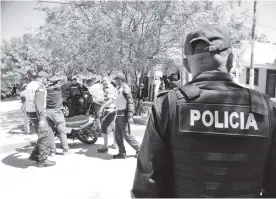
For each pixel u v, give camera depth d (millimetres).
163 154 1062
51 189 3359
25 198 3070
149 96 14742
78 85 6984
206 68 1105
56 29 9133
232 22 8359
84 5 9094
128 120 4711
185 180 1003
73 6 9086
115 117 5316
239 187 968
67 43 9273
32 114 4500
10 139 6516
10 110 13414
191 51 1153
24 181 3656
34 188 3408
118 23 8570
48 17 9008
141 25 9008
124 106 4660
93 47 9023
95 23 8516
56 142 6285
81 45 9367
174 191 1060
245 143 972
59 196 3121
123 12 8648
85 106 6922
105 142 5328
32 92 4406
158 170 1062
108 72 10086
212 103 1013
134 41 8648
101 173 4004
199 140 980
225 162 965
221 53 1097
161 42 9023
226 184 962
